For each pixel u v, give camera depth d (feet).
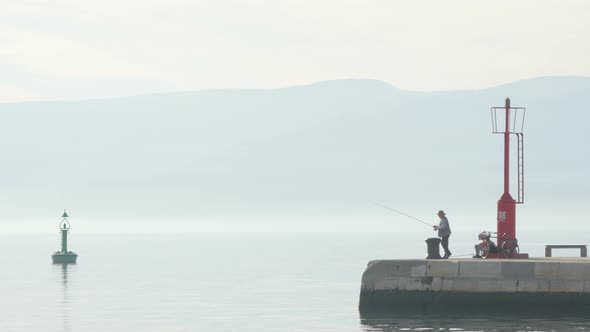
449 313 365.81
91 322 391.04
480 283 362.94
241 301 468.34
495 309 362.53
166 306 448.65
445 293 366.02
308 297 484.74
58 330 369.30
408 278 369.71
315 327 364.58
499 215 395.34
